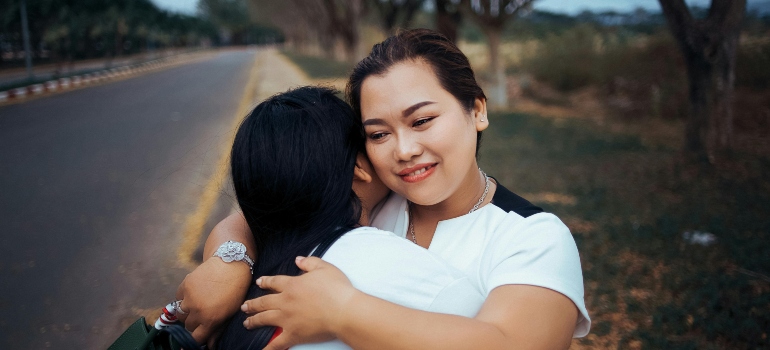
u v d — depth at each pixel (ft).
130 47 171.94
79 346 10.87
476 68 66.90
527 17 88.43
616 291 12.03
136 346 4.23
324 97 4.33
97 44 146.10
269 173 3.95
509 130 33.96
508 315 3.58
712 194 19.24
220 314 3.99
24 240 16.46
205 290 3.99
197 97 54.03
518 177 22.04
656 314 10.89
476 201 4.57
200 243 15.81
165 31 202.80
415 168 4.15
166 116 41.14
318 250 3.92
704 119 24.45
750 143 27.91
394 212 4.85
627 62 50.08
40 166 25.48
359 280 3.67
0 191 21.53
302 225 4.07
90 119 39.99
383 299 3.58
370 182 4.67
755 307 11.02
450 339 3.34
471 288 3.82
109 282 13.58
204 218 17.83
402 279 3.67
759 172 21.94
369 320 3.39
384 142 4.22
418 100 4.02
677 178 21.48
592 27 61.05
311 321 3.50
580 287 3.95
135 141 31.14
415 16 65.67
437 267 3.76
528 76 58.95
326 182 4.00
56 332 11.37
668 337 10.22
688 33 23.72
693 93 24.66
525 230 4.01
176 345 4.18
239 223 4.63
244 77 80.84
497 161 25.00
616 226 15.92
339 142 4.09
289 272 3.91
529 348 3.52
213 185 21.24
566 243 4.04
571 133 32.96
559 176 22.21
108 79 79.66
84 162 26.14
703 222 16.06
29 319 11.90
